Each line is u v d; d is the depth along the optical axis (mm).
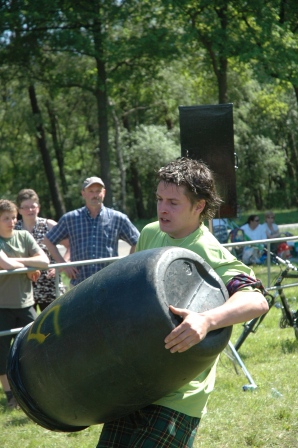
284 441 5637
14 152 42594
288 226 24406
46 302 7891
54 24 29797
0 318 6957
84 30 30109
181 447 3125
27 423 6438
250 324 8148
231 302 2939
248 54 26438
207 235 3316
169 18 28984
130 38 29391
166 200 3238
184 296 2916
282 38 27219
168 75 37188
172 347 2756
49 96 37375
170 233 3285
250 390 6918
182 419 3125
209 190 3260
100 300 2908
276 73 26953
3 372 6930
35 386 3135
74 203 46625
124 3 29156
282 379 7258
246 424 5969
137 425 3186
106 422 3201
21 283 7051
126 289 2869
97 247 7605
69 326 2980
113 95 35969
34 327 3166
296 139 48656
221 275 3148
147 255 2957
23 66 32094
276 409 6285
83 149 49156
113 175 44188
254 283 3096
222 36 27281
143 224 40000
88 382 2943
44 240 7730
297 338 8906
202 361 2887
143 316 2793
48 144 44344
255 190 47031
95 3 29500
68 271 7355
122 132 43344
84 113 42156
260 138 44219
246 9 27641
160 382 2881
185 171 3232
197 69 35156
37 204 8219
